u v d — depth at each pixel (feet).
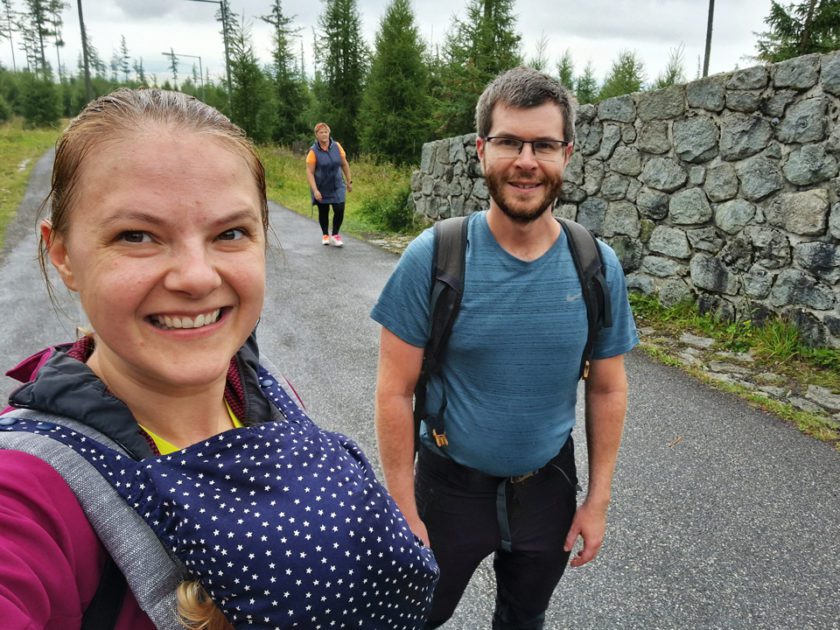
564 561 5.35
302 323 17.06
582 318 4.66
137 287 1.85
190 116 1.94
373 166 62.18
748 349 15.14
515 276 4.53
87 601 1.77
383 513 2.23
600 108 19.58
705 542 8.16
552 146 4.42
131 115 1.86
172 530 1.82
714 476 9.73
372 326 16.89
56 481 1.76
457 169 28.35
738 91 15.34
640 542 8.14
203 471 1.93
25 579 1.54
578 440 10.79
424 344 4.78
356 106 93.56
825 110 13.55
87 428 1.93
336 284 21.44
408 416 4.89
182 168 1.86
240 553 1.82
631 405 12.27
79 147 1.85
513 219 4.44
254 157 2.15
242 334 2.18
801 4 52.90
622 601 7.14
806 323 14.47
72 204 1.88
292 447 2.15
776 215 14.88
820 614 6.98
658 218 18.07
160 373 1.96
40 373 2.00
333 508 2.05
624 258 19.39
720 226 16.28
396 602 2.21
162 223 1.85
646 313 17.98
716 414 11.88
